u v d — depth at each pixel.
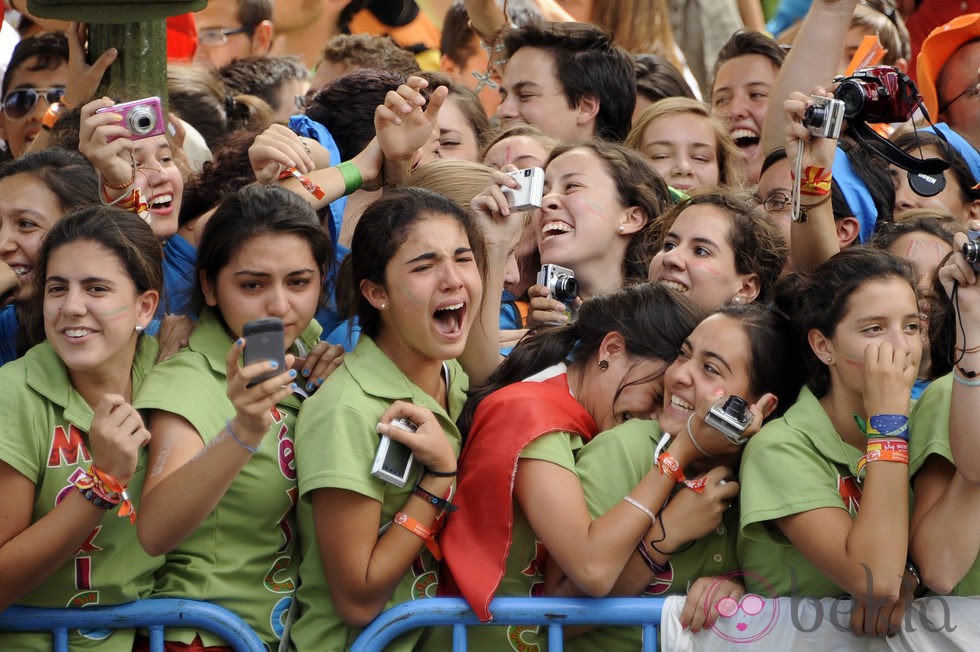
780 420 11.52
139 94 14.63
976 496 10.70
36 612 10.95
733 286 14.05
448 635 11.77
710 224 14.13
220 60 23.14
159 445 11.02
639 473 11.72
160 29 14.76
